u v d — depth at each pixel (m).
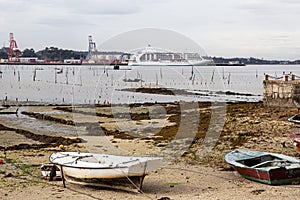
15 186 15.96
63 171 16.00
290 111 31.39
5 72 147.25
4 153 22.30
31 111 41.38
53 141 26.16
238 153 18.45
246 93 64.31
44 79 103.94
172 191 15.16
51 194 14.90
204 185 15.94
